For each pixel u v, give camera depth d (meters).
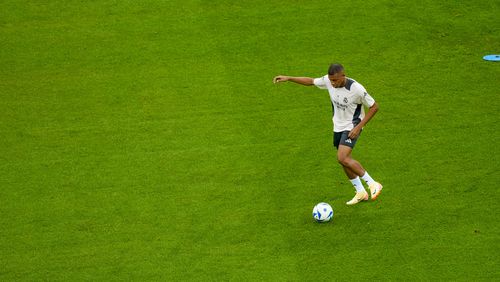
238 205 41.84
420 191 42.34
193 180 44.66
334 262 36.41
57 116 52.84
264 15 66.00
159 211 41.59
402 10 65.94
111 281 35.72
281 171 45.19
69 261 37.44
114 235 39.50
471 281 34.56
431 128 49.38
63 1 69.00
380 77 56.38
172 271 36.28
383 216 40.12
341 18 65.00
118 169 46.25
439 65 57.84
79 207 42.28
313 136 49.09
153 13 66.81
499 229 38.38
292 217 40.41
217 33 63.44
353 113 39.19
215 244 38.31
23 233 39.91
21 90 56.34
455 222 39.19
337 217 40.22
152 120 51.97
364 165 45.50
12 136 50.41
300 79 40.31
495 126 49.12
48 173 46.00
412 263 36.06
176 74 57.91
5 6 68.31
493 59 58.12
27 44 62.66
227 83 56.38
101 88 56.41
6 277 36.31
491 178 43.19
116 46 62.09
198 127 50.84
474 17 64.62
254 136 49.41
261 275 35.62
